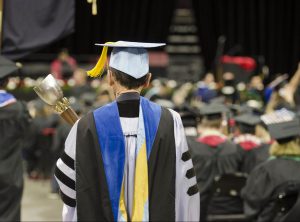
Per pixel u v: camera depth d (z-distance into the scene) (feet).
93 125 14.01
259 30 84.74
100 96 42.45
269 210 21.90
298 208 20.10
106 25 81.76
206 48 84.43
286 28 85.05
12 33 22.29
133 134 14.10
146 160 13.97
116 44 14.40
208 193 26.89
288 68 85.56
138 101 14.32
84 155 13.89
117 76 14.33
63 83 58.44
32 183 48.55
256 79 59.26
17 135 23.22
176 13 88.53
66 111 15.02
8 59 22.52
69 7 22.48
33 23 22.35
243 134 31.22
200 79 72.79
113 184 13.82
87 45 81.35
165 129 14.21
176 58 84.74
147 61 14.58
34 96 54.54
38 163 49.62
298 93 41.32
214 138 27.61
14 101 23.34
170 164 14.14
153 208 13.88
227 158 27.53
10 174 22.84
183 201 14.40
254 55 84.79
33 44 22.35
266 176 21.88
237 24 84.48
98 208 13.83
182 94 48.32
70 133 14.17
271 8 84.43
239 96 54.39
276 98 36.40
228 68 65.05
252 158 28.55
